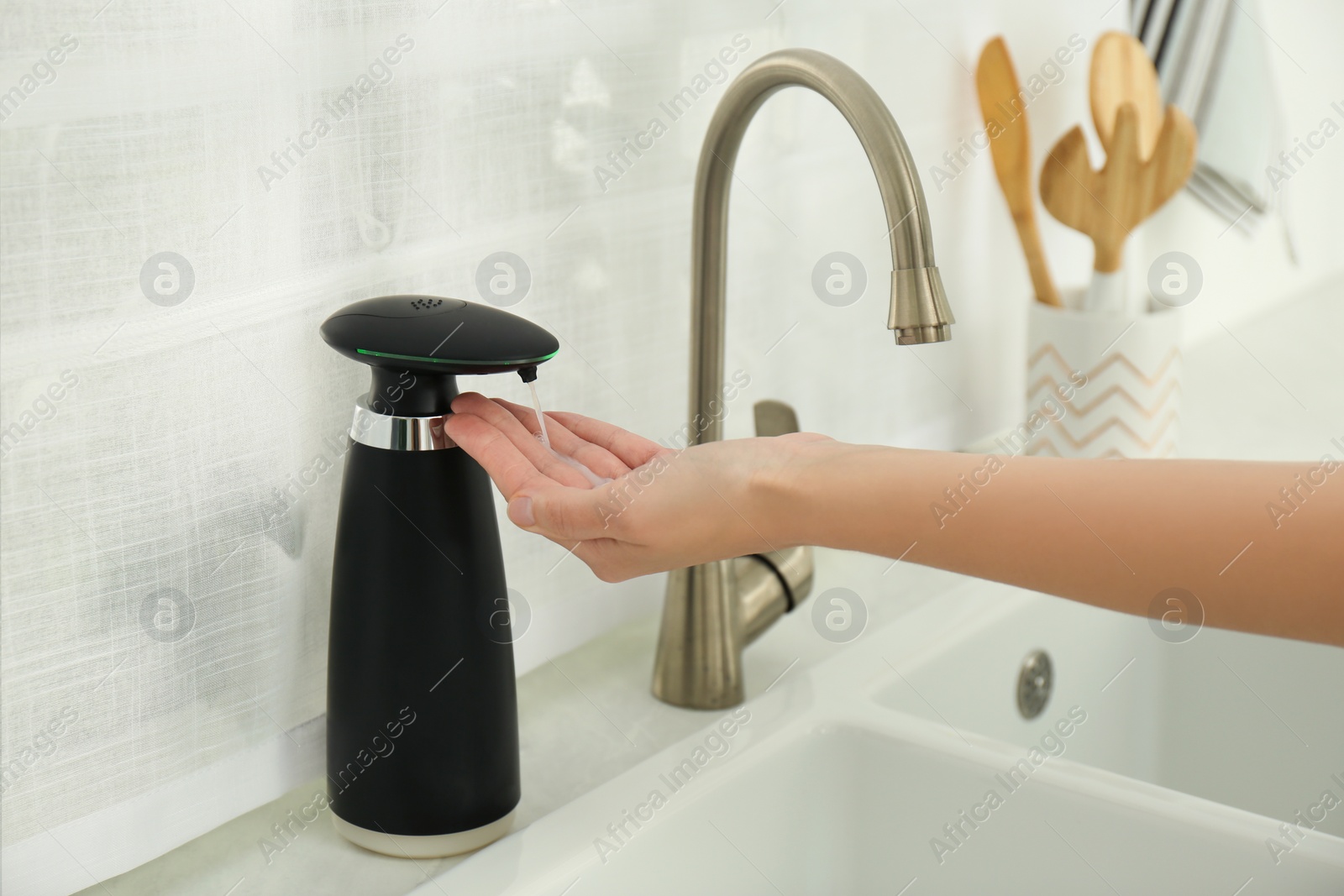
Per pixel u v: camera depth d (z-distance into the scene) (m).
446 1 0.61
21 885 0.51
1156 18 1.23
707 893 0.61
